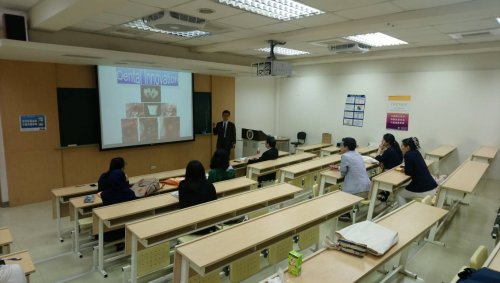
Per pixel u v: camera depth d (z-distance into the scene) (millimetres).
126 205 3016
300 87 8969
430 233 3697
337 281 1716
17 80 4773
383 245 1991
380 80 7434
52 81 5105
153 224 2461
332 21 4035
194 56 6363
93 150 5691
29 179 5023
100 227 2906
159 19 3609
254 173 4840
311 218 2564
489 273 1605
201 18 3869
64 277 3002
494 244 3668
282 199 3369
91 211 3424
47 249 3557
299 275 1765
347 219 4383
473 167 4582
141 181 3818
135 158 6297
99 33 4848
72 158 5449
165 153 6816
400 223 2486
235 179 3996
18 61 4746
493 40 5266
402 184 4070
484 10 3143
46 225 4219
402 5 3328
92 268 3162
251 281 2863
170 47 5887
